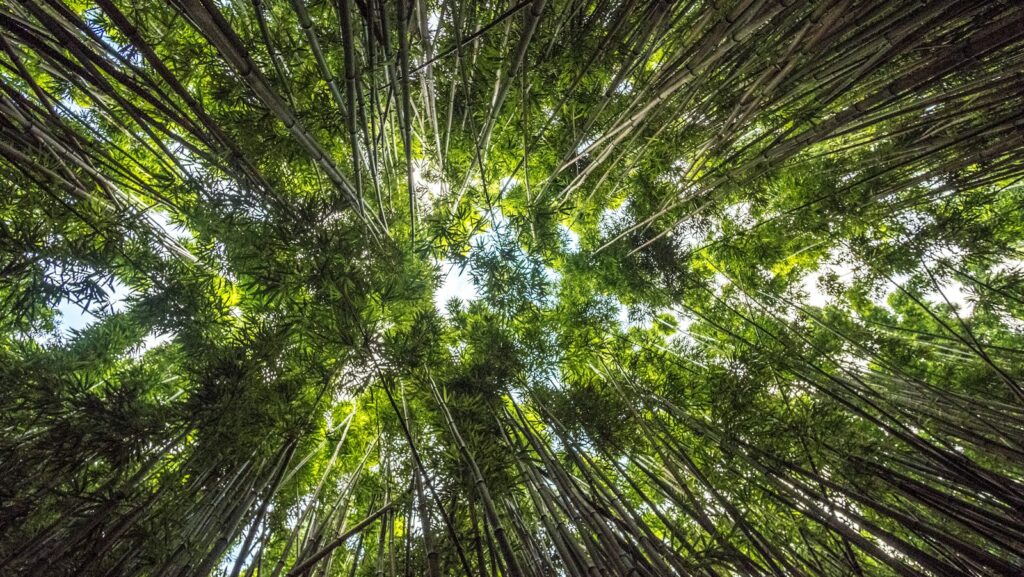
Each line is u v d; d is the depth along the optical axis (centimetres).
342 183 291
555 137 534
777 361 466
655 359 584
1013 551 255
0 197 276
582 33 357
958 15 231
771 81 291
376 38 259
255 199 321
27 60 324
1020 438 357
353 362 380
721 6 276
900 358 557
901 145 430
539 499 337
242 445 336
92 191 317
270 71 342
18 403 305
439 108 450
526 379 518
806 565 350
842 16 246
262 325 379
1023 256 495
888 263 550
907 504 385
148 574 251
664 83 310
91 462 287
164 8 312
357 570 421
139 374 379
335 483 497
